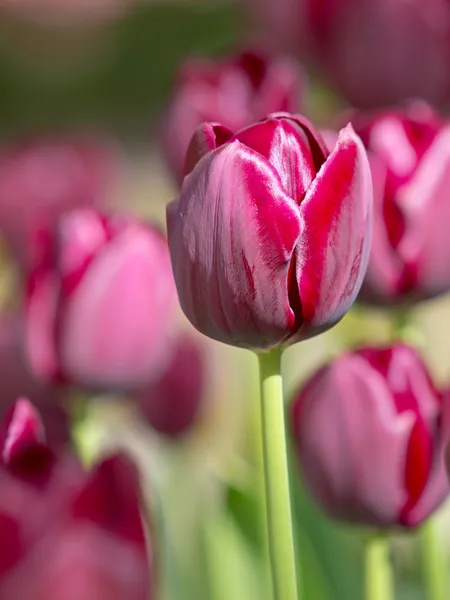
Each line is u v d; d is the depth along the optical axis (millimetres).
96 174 1217
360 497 792
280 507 717
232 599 938
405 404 788
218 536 939
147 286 845
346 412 786
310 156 711
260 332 708
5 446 710
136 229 846
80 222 847
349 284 709
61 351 843
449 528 1070
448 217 825
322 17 1055
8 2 5031
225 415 1144
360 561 949
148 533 700
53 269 851
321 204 700
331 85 1064
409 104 1034
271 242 696
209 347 1026
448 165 823
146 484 842
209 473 992
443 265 829
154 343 851
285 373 1102
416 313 854
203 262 702
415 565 1024
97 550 676
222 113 917
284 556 716
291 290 705
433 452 788
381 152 827
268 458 718
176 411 946
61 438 891
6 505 675
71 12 4945
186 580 960
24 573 673
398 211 826
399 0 1013
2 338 910
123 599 678
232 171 694
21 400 721
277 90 930
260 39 1160
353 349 811
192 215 701
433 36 1016
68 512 676
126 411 1047
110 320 840
